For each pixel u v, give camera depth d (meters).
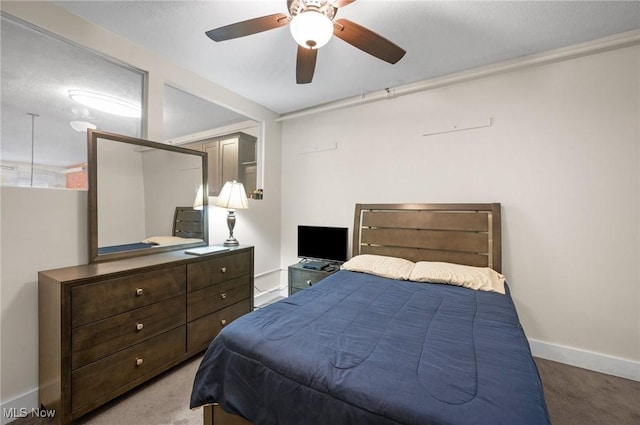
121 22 1.90
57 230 1.75
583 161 2.15
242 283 2.62
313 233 3.32
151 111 2.26
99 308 1.56
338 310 1.62
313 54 1.78
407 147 2.92
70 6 1.74
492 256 2.41
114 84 2.12
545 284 2.28
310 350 1.16
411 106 2.89
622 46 2.01
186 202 2.54
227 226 3.05
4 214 1.55
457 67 2.50
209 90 2.75
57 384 1.45
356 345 1.20
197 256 2.17
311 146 3.59
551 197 2.26
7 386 1.55
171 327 1.96
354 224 3.15
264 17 1.51
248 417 1.16
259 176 3.56
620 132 2.04
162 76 2.34
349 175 3.29
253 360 1.19
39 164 1.73
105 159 1.96
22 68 1.70
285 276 3.83
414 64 2.44
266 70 2.56
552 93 2.26
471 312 1.59
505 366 1.04
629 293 2.01
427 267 2.37
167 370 2.03
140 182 2.18
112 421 1.55
